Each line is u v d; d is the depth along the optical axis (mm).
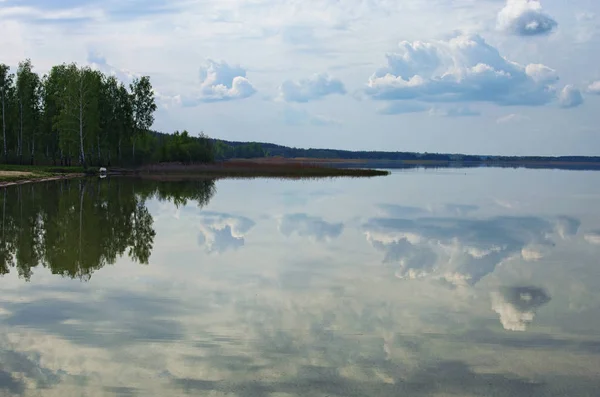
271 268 15430
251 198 38000
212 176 72312
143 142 106812
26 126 78875
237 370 8164
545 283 14062
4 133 76938
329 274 14758
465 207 33719
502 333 10016
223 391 7469
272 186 51719
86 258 16484
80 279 13820
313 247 18906
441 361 8602
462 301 12250
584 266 16266
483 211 31422
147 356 8695
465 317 11008
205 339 9500
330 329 10117
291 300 12094
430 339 9625
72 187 46656
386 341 9492
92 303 11664
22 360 8531
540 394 7461
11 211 28156
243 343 9312
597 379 7977
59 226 23078
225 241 19922
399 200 37938
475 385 7727
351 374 8055
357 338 9641
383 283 13828
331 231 22609
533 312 11422
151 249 18156
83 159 74938
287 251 18094
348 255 17531
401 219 26953
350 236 21422
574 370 8297
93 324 10266
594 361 8680
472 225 25094
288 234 21703
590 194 46312
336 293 12789
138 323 10328
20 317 10664
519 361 8641
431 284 13812
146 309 11250
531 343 9484
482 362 8578
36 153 88438
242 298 12234
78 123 76250
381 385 7684
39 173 61312
